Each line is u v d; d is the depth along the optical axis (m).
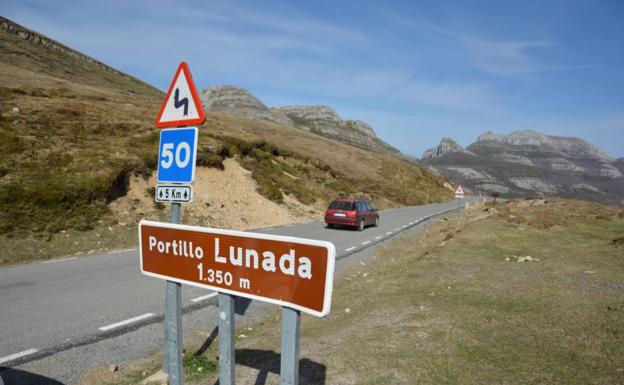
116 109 28.73
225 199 20.06
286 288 2.37
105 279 8.23
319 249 2.18
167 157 3.94
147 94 83.69
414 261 9.89
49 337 5.14
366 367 3.92
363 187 46.00
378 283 7.58
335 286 8.09
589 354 4.04
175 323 3.17
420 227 20.44
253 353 4.52
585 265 8.42
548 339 4.45
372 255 11.92
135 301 6.76
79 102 27.03
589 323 4.86
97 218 13.64
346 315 5.76
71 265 9.58
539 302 5.77
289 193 27.00
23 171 13.99
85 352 4.73
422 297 6.32
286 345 2.41
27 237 11.21
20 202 12.36
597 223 17.48
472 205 37.34
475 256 9.95
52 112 21.92
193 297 7.09
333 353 4.29
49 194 13.14
